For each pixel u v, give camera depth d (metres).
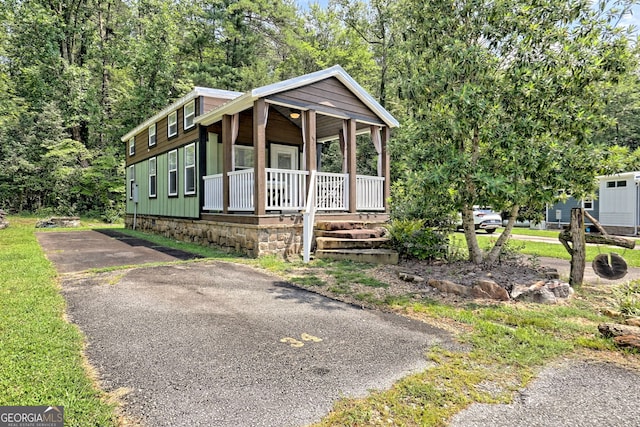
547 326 3.40
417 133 5.24
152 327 3.34
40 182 17.44
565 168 4.48
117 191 18.20
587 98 4.66
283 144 10.94
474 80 4.99
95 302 4.08
